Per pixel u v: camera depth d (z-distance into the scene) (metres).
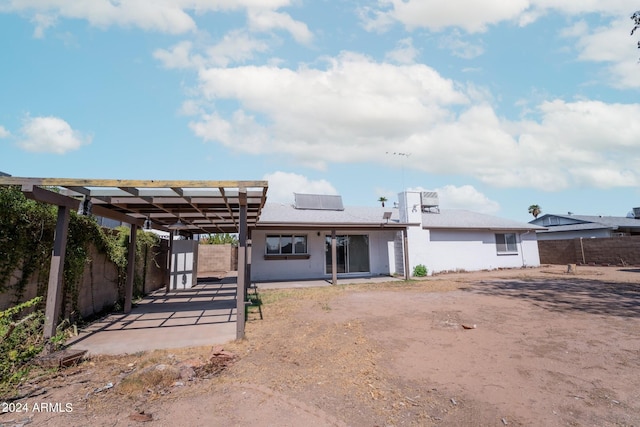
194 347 5.30
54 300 5.12
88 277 7.38
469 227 18.80
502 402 3.33
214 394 3.57
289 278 15.52
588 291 10.60
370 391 3.64
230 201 6.66
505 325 6.46
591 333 5.77
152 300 10.34
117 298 9.05
